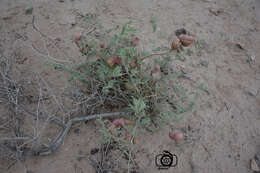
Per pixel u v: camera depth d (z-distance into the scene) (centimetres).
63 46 302
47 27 331
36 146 192
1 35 311
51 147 195
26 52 290
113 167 196
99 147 206
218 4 405
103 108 231
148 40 318
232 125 233
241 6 402
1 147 183
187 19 365
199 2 407
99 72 205
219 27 354
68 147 205
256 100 258
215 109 245
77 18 350
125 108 211
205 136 222
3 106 231
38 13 357
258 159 210
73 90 241
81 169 193
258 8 402
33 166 192
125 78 215
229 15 381
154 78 234
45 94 243
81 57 287
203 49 312
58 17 350
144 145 211
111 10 373
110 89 225
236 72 287
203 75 279
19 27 328
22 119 221
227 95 260
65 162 196
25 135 209
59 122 213
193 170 200
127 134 184
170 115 205
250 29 354
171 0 407
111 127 165
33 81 255
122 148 205
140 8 383
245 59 305
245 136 226
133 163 195
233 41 330
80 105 229
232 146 218
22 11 360
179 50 195
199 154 210
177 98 246
